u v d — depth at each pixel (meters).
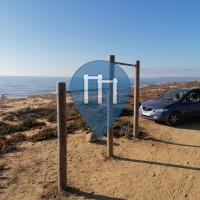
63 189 2.99
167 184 3.13
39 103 18.17
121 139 5.10
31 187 3.10
